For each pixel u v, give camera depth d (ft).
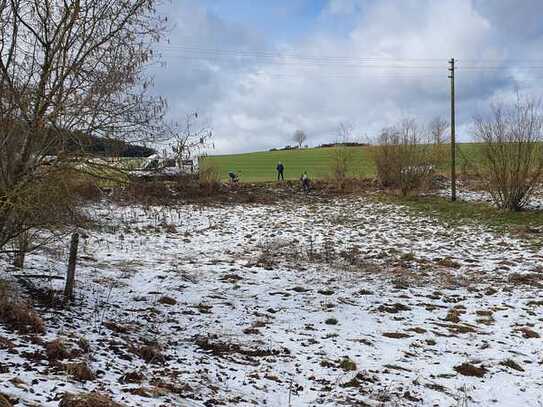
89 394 16.02
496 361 27.89
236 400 19.93
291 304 37.58
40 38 26.11
